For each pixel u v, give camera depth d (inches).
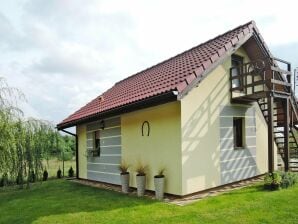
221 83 357.1
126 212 250.5
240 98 360.5
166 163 317.1
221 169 345.1
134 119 372.5
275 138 424.5
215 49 347.6
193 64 339.3
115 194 339.0
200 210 242.8
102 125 443.2
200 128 322.3
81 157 518.0
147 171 344.8
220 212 233.6
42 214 260.5
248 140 394.6
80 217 243.3
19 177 388.2
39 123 426.3
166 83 321.7
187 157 303.9
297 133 444.5
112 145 420.8
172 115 311.9
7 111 352.2
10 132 349.1
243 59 406.3
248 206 245.4
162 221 219.5
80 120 456.8
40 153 417.7
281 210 229.9
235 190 319.6
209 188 326.0
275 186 303.9
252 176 396.2
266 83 331.3
